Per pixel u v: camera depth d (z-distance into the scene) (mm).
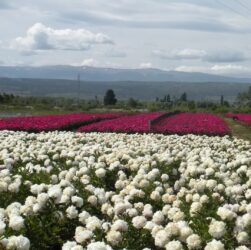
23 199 6645
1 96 71000
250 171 8172
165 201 6395
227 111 67188
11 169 8812
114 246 4750
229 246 4797
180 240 4688
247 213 5414
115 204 5961
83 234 4676
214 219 5121
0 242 4367
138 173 8102
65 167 9453
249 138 27016
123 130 23250
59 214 5590
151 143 13883
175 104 84375
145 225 5148
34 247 5207
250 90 103312
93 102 88125
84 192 6797
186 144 14938
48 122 25125
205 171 8289
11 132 16844
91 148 11516
